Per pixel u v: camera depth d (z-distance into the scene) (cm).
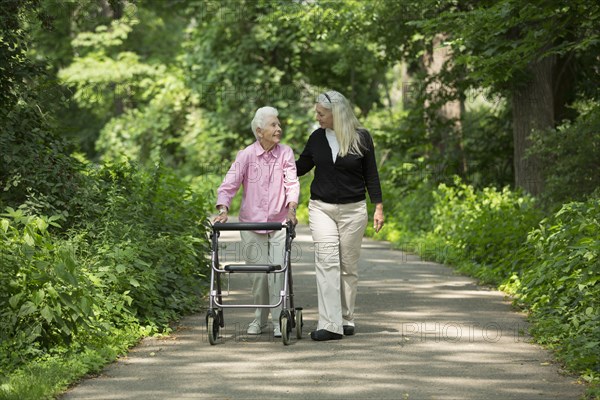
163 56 6331
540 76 3025
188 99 5697
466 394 1047
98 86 5772
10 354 1155
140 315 1462
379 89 6625
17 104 1697
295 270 2248
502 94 3180
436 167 3647
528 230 2231
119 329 1356
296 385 1089
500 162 3756
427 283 2028
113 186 1748
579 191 2545
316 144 1394
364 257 2614
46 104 1758
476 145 3759
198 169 5362
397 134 3759
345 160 1378
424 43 3506
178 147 5772
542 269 1608
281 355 1258
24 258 1214
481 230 2369
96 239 1581
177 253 1728
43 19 1722
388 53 3559
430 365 1195
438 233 2914
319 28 3506
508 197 2883
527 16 2234
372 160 1404
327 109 1383
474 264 2239
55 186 1619
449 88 3538
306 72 5591
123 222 1669
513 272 1942
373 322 1522
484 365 1193
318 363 1207
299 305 1709
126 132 5838
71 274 1216
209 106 5656
